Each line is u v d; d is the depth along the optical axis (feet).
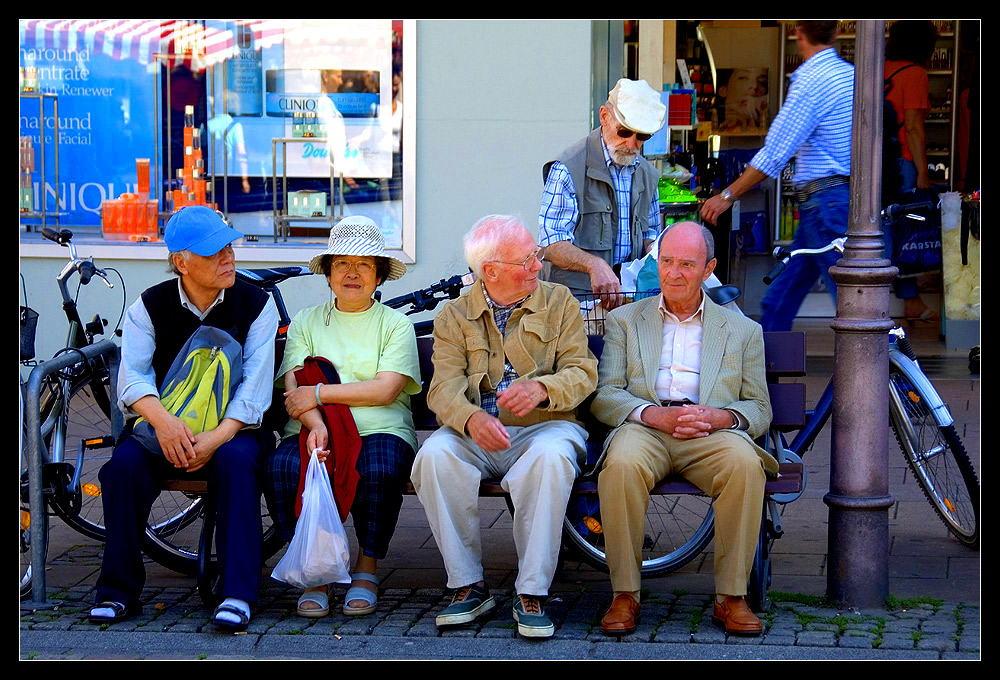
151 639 15.76
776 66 40.81
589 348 18.06
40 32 31.81
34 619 16.48
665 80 34.73
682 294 16.72
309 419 16.96
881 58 16.11
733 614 15.64
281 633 15.88
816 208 23.54
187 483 16.87
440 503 16.02
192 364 16.78
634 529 15.80
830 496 16.63
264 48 31.55
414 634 15.83
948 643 15.12
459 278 20.01
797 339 17.75
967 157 40.09
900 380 19.48
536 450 15.83
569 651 15.23
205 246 16.57
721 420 16.26
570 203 20.25
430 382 17.89
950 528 19.26
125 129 32.09
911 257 35.29
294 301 31.63
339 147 31.68
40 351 32.09
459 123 31.22
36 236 32.12
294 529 16.66
